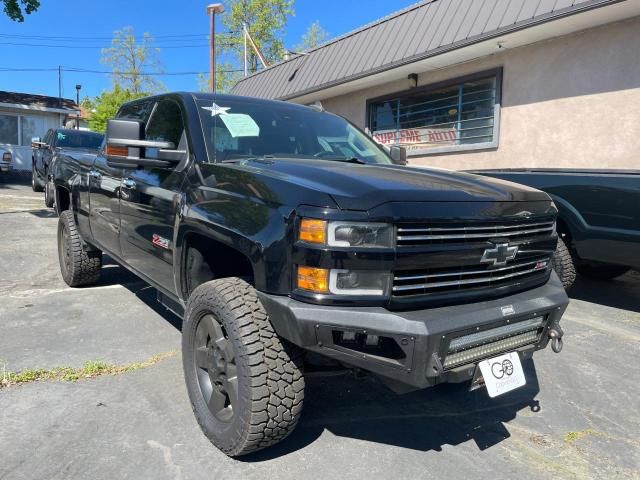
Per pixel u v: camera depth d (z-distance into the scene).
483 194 2.75
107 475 2.53
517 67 8.99
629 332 4.87
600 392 3.67
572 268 5.45
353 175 2.73
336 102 13.33
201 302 2.84
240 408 2.56
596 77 7.93
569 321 5.16
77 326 4.56
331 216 2.35
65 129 13.98
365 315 2.34
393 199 2.43
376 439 2.97
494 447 2.95
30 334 4.34
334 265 2.34
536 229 3.01
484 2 8.84
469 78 9.85
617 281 6.86
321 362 2.77
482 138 9.90
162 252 3.51
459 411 3.36
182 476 2.54
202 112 3.64
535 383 3.79
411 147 11.50
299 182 2.62
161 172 3.65
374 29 11.56
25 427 2.92
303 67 13.70
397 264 2.39
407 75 10.95
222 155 3.43
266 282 2.50
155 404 3.22
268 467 2.65
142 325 4.62
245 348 2.53
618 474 2.73
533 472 2.71
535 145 8.85
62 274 5.99
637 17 7.38
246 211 2.68
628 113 7.59
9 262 6.90
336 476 2.60
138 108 4.62
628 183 4.90
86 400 3.25
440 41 9.34
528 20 7.79
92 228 5.04
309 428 3.07
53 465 2.59
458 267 2.60
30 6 13.99
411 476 2.63
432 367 2.38
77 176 5.42
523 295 2.89
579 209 5.26
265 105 4.09
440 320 2.41
